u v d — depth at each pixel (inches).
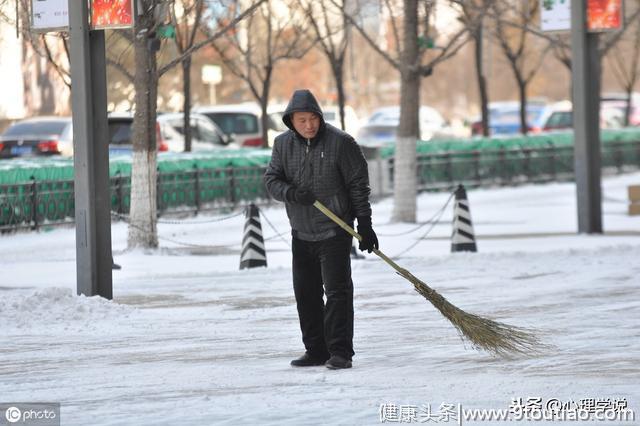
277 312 942.4
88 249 1003.3
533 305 946.1
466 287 1067.9
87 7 999.6
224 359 729.0
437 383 638.5
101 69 1009.5
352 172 674.2
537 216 1833.2
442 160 2303.2
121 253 1421.0
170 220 1761.8
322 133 674.8
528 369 677.3
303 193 666.2
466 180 2359.7
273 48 2210.9
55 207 1631.4
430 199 2162.9
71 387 645.3
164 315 926.4
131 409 582.6
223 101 3447.3
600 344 757.9
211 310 954.1
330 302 679.7
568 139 2635.3
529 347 732.0
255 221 1273.4
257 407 580.1
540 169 2539.4
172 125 2145.7
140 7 1393.9
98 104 1009.5
